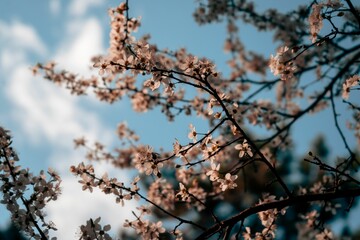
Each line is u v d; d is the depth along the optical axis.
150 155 3.52
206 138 3.46
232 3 7.44
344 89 3.84
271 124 6.39
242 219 3.49
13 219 3.49
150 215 3.87
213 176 3.58
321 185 5.45
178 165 3.45
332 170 3.38
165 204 5.78
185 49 6.28
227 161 6.43
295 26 7.23
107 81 6.48
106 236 3.43
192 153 5.66
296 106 7.76
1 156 3.57
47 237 3.49
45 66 6.71
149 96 6.45
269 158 6.08
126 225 3.81
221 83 6.63
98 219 3.46
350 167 5.14
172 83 3.38
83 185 3.55
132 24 4.75
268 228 3.64
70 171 3.58
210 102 3.48
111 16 4.71
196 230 12.83
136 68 3.37
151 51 3.43
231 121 3.38
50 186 3.58
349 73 6.40
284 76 3.49
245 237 3.76
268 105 7.33
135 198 3.58
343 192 3.47
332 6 3.26
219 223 3.48
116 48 4.80
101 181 3.57
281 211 3.68
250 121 6.33
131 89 6.46
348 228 12.40
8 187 3.50
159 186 5.78
